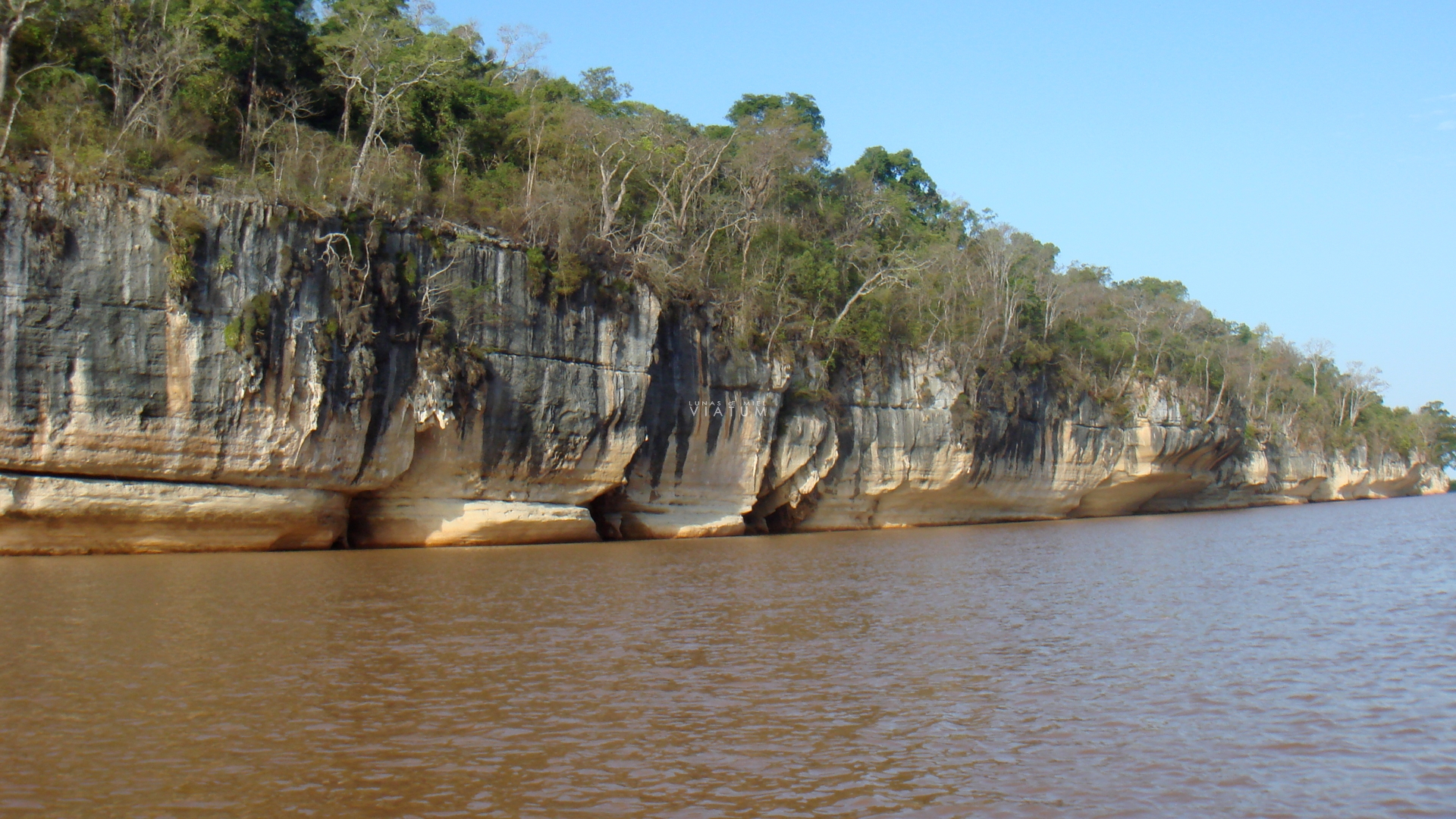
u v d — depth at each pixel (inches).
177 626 890.7
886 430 2460.6
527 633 916.6
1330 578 1390.3
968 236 3654.0
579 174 2237.9
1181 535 2244.1
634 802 519.8
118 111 1507.1
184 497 1364.4
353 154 1768.0
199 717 636.1
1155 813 514.9
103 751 572.4
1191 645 901.8
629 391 1845.5
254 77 1763.0
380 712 658.8
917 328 2615.7
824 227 2925.7
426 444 1615.4
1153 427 3272.6
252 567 1268.5
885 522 2573.8
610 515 1968.5
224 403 1371.8
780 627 970.7
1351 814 515.2
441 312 1615.4
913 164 3976.4
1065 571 1462.8
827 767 573.3
